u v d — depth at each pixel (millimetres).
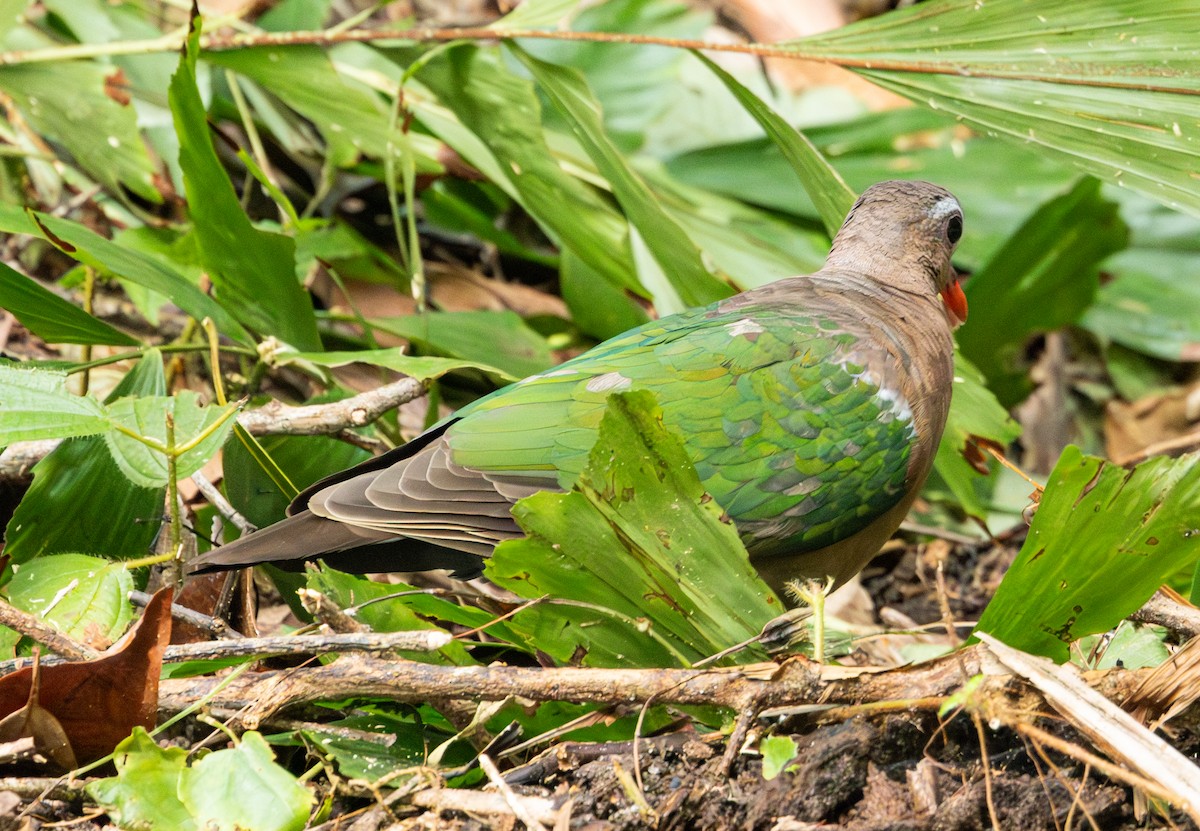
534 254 11945
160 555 7047
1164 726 5887
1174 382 12320
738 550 6062
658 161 12500
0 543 8055
